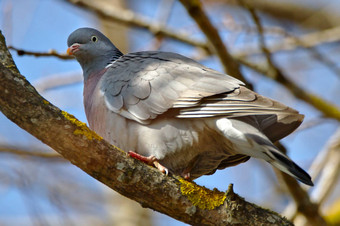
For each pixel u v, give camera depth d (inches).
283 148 486.0
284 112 341.4
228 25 594.6
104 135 406.9
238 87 367.2
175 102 373.7
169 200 332.2
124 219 657.0
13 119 311.4
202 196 335.0
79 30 478.0
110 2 754.2
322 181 521.7
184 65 401.4
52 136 313.7
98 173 325.4
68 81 618.8
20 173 542.0
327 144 538.6
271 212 341.4
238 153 390.3
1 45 317.4
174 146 378.6
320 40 618.2
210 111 360.5
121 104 390.3
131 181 326.6
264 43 525.7
